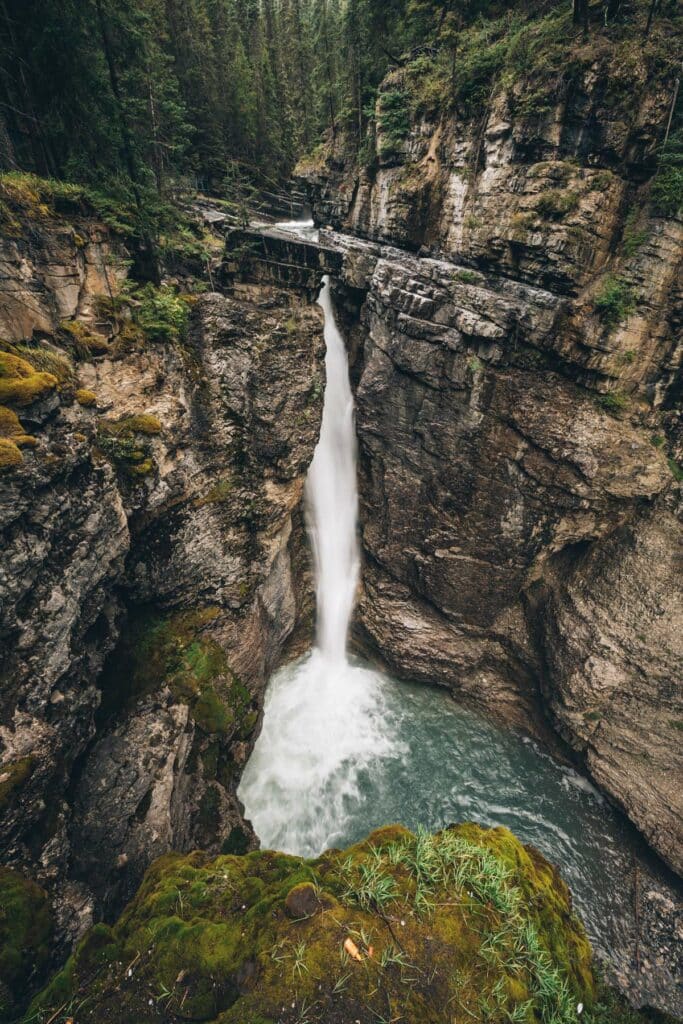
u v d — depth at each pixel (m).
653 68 15.89
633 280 17.47
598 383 18.69
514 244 18.91
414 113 22.95
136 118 16.59
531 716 23.22
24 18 12.88
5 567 9.61
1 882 8.89
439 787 20.64
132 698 14.64
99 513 12.08
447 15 22.62
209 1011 6.23
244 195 38.25
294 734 21.98
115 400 13.68
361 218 28.25
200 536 16.88
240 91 40.91
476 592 23.00
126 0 14.61
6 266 10.82
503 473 20.64
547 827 19.45
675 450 18.91
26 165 14.02
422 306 20.62
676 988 15.25
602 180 16.89
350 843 18.45
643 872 18.20
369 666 26.36
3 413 9.72
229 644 18.34
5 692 9.77
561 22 17.70
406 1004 5.98
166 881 8.84
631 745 19.36
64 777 11.39
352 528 26.30
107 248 14.13
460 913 7.16
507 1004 6.26
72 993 6.65
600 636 19.97
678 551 18.58
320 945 6.49
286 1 49.81
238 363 18.09
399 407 22.59
